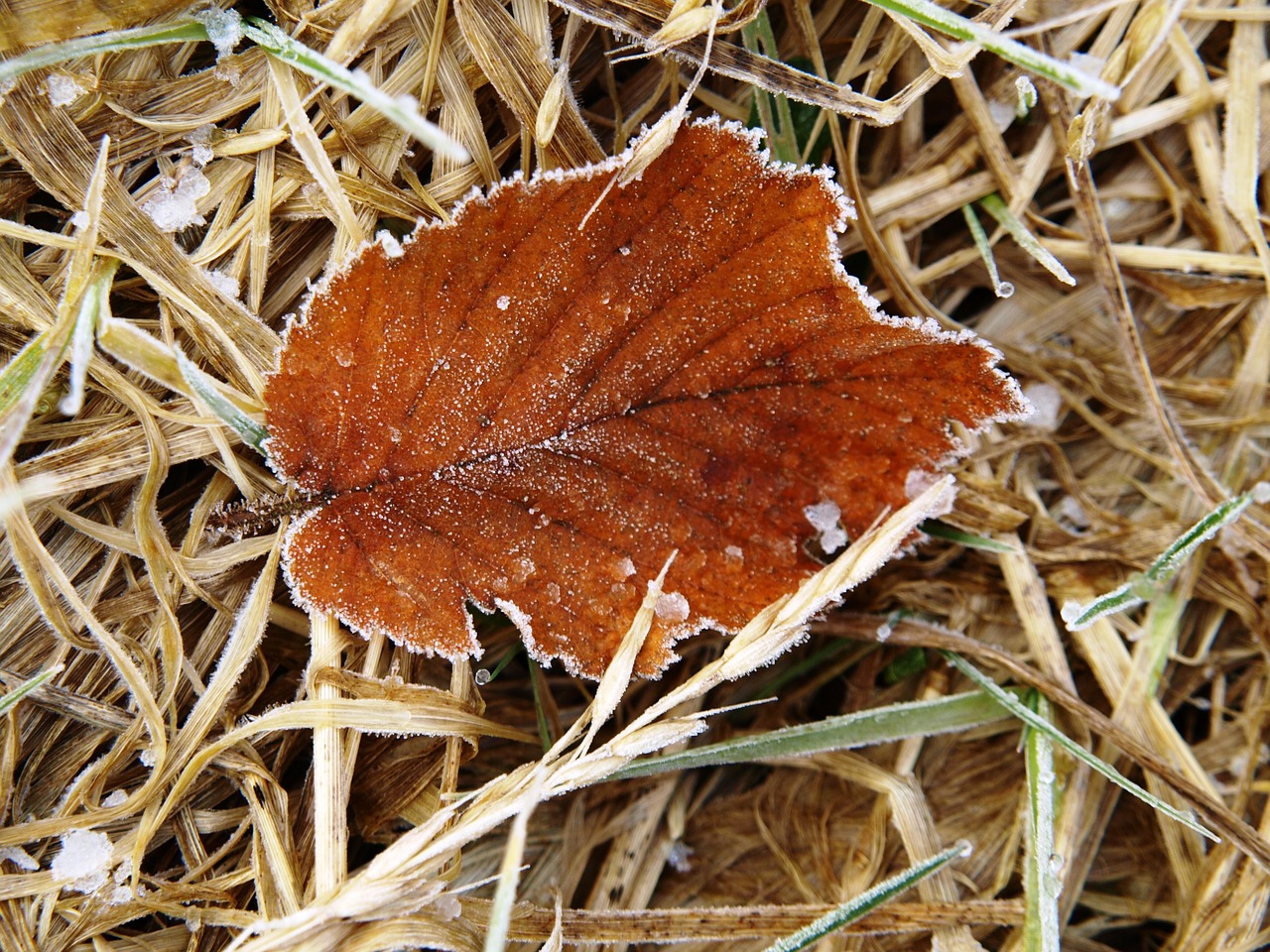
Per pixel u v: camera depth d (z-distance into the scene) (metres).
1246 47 0.19
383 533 0.16
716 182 0.16
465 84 0.17
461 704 0.17
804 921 0.18
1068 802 0.19
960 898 0.19
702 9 0.16
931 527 0.19
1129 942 0.20
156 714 0.17
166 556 0.17
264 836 0.17
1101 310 0.20
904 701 0.20
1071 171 0.18
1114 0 0.16
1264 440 0.20
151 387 0.17
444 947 0.16
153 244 0.17
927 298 0.20
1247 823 0.19
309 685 0.17
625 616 0.17
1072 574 0.19
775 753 0.18
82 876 0.17
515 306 0.16
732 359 0.16
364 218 0.17
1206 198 0.19
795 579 0.17
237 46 0.17
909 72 0.19
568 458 0.16
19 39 0.16
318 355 0.16
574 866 0.19
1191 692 0.20
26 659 0.17
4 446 0.15
